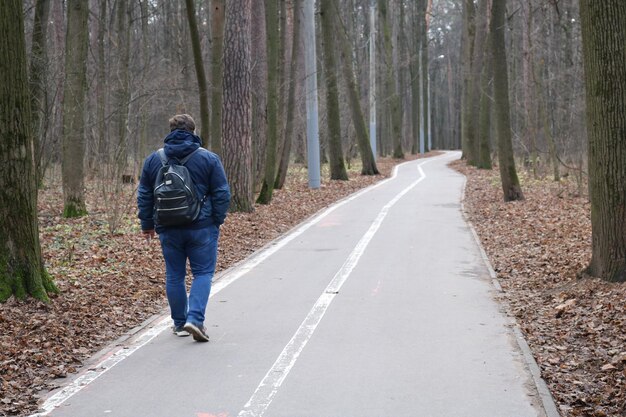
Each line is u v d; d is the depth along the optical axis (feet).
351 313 24.89
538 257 35.29
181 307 21.71
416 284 30.12
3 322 21.90
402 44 171.63
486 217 54.80
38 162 52.39
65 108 53.21
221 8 56.70
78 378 17.97
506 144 63.52
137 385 17.39
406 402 16.14
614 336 20.75
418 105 203.72
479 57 121.80
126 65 75.15
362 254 38.22
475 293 28.25
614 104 25.21
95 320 23.56
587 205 56.18
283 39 82.23
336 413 15.44
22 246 24.27
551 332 22.27
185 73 92.94
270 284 30.25
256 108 75.87
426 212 58.85
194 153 20.93
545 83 89.61
